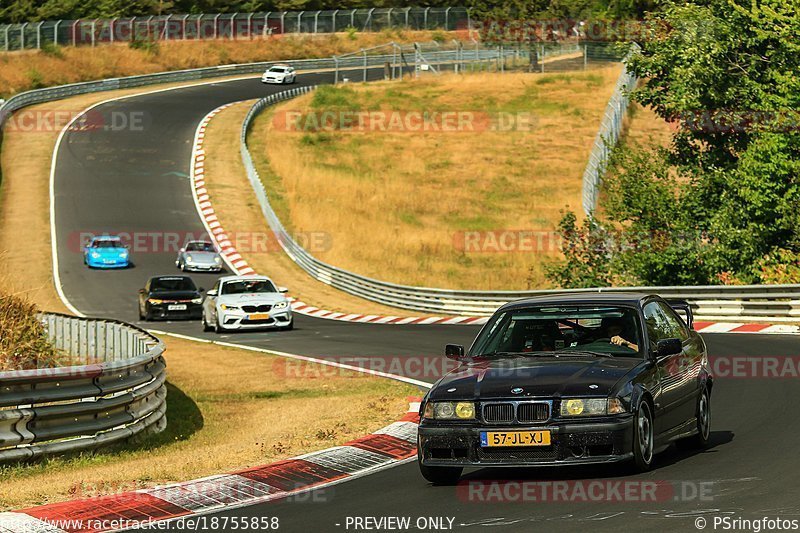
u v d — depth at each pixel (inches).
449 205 7805.1
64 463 1673.2
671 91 4596.5
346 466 1540.4
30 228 7091.5
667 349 1352.1
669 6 4682.6
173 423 2240.4
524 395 1258.6
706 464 1363.2
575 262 4554.6
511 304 1489.9
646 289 3752.5
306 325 4586.6
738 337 3110.2
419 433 1305.4
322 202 7849.4
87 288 5920.3
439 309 4965.6
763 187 3993.6
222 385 2822.3
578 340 1405.0
